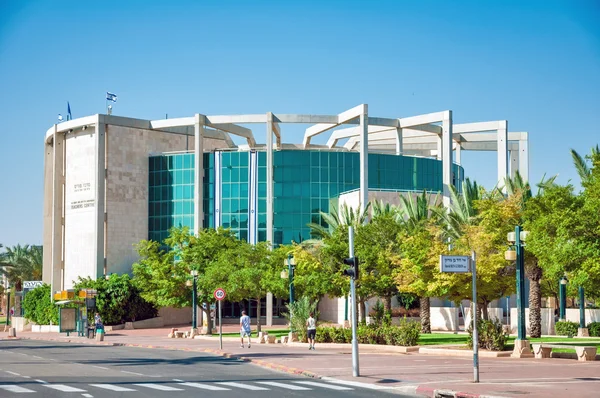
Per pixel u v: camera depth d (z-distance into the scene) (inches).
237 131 3398.1
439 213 1948.8
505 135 3225.9
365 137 2972.4
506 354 1312.7
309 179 3240.7
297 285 2111.2
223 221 3277.6
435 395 799.7
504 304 2979.8
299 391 818.2
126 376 1002.7
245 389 836.6
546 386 836.0
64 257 3422.7
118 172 3321.9
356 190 2982.3
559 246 1290.6
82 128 3371.1
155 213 3388.3
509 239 1327.5
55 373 1051.3
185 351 1638.8
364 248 2001.7
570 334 2044.8
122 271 3299.7
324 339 1724.9
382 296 2070.6
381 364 1176.8
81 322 2536.9
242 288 2288.4
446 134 3065.9
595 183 1310.3
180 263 2524.6
